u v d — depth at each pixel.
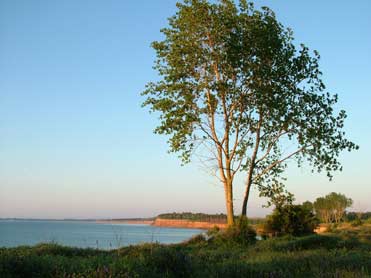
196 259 15.09
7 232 95.62
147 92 29.14
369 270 13.88
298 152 28.66
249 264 14.66
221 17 27.95
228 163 28.69
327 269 13.73
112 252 17.41
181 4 28.86
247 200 29.05
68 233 92.62
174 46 28.50
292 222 30.00
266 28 27.92
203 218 104.38
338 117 28.38
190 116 27.64
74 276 10.20
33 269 10.57
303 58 28.48
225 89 27.56
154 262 12.41
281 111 27.47
